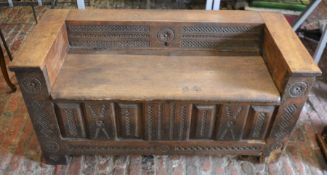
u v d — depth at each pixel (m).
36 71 1.22
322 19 3.00
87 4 3.09
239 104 1.35
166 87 1.36
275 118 1.41
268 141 1.52
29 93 1.30
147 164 1.64
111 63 1.51
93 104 1.34
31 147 1.71
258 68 1.51
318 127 1.88
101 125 1.43
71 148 1.53
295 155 1.70
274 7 2.69
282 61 1.32
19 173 1.57
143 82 1.39
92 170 1.60
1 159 1.64
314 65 1.26
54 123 1.41
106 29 1.55
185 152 1.58
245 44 1.61
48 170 1.59
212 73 1.47
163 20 1.52
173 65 1.52
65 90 1.33
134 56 1.57
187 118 1.41
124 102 1.34
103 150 1.56
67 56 1.55
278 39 1.42
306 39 2.73
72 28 1.54
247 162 1.65
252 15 1.60
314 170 1.63
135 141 1.51
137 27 1.54
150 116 1.40
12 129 1.81
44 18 1.52
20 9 3.09
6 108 1.96
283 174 1.60
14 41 2.60
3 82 2.17
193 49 1.62
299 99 1.34
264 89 1.37
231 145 1.54
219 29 1.56
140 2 3.23
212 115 1.41
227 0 2.91
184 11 1.61
